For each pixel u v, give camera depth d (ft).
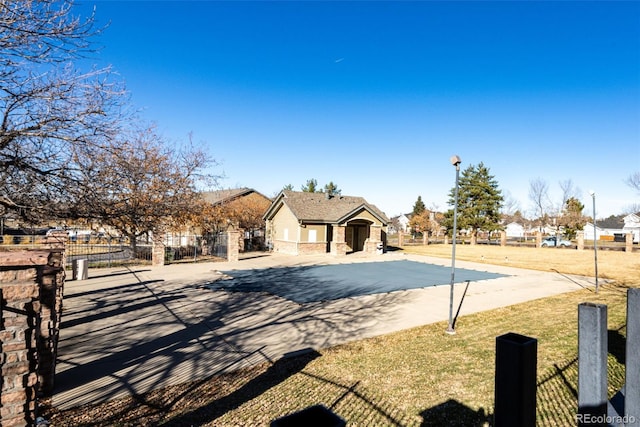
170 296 41.98
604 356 7.35
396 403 16.74
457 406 16.30
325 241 97.50
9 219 23.39
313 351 24.47
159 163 44.27
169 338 27.07
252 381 19.63
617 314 33.50
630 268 72.43
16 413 9.39
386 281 54.49
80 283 49.85
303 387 18.70
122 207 26.55
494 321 32.35
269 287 48.39
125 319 32.14
